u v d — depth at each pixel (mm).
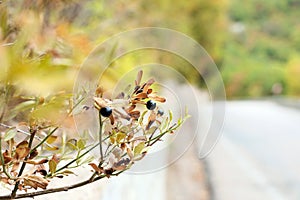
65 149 1774
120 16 8023
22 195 1819
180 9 21750
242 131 20453
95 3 5723
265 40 93250
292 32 96000
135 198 5172
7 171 1740
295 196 8602
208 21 43625
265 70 75875
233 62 79312
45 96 1428
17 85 1281
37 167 1876
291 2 101250
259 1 100125
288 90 75812
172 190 8328
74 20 4148
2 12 1462
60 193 3654
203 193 8727
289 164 12023
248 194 8766
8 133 1553
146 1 12977
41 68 1191
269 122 25359
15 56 1185
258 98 72000
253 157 13148
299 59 78750
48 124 1644
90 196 3760
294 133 19766
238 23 96938
